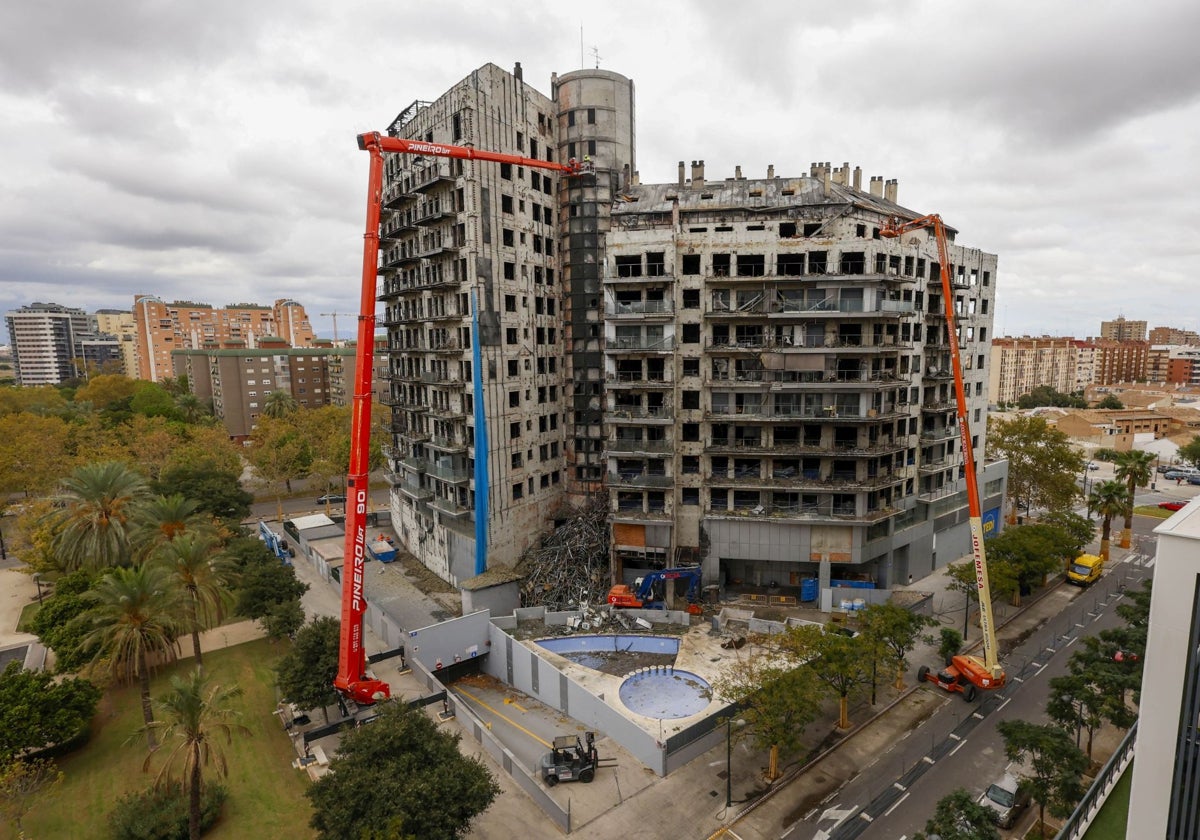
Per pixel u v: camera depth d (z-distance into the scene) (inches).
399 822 1063.6
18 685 1517.0
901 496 2541.8
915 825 1355.8
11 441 3550.7
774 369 2285.9
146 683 1635.1
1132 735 1343.5
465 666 2144.4
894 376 2372.0
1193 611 721.0
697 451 2431.1
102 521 2170.3
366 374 1667.1
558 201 2901.1
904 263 2439.7
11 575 2780.5
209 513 2726.4
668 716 1729.8
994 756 1571.1
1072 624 2258.9
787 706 1450.5
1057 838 1081.4
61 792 1456.7
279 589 2117.4
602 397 2901.1
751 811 1417.3
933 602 2422.5
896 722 1724.9
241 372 5777.6
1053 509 3179.1
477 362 2445.9
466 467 2561.5
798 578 2554.1
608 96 2837.1
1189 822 740.7
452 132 2471.7
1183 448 4623.5
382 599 2502.5
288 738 1668.3
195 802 1254.9
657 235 2324.1
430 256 2600.9
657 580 2357.3
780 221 2320.4
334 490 4301.2
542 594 2485.2
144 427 4173.2
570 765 1528.1
